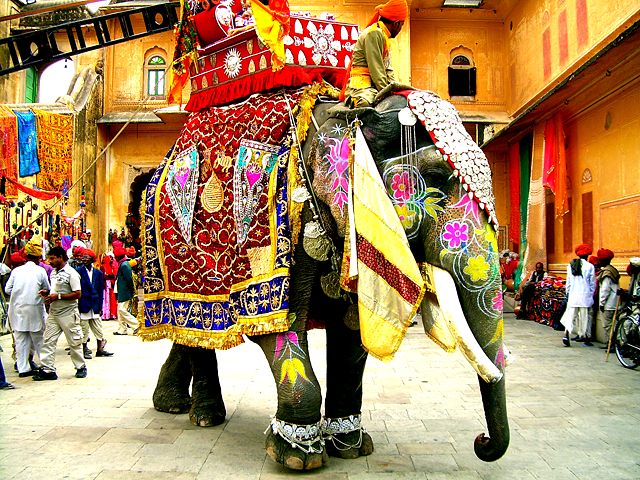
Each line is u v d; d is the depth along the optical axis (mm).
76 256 7691
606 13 10938
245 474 3309
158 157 17344
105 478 3244
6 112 11750
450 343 3143
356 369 3662
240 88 3934
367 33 3504
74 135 14656
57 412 4766
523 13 15672
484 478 3230
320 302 3676
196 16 4246
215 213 3846
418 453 3682
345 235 3170
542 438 4016
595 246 10758
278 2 3695
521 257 14000
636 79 9164
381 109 3162
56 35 17172
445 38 17375
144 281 4461
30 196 12125
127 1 17391
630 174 9492
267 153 3564
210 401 4391
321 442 3389
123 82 17422
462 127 3090
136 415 4672
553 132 11625
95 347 8727
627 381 6070
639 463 3494
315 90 3613
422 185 2961
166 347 8828
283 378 3299
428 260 2945
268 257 3400
